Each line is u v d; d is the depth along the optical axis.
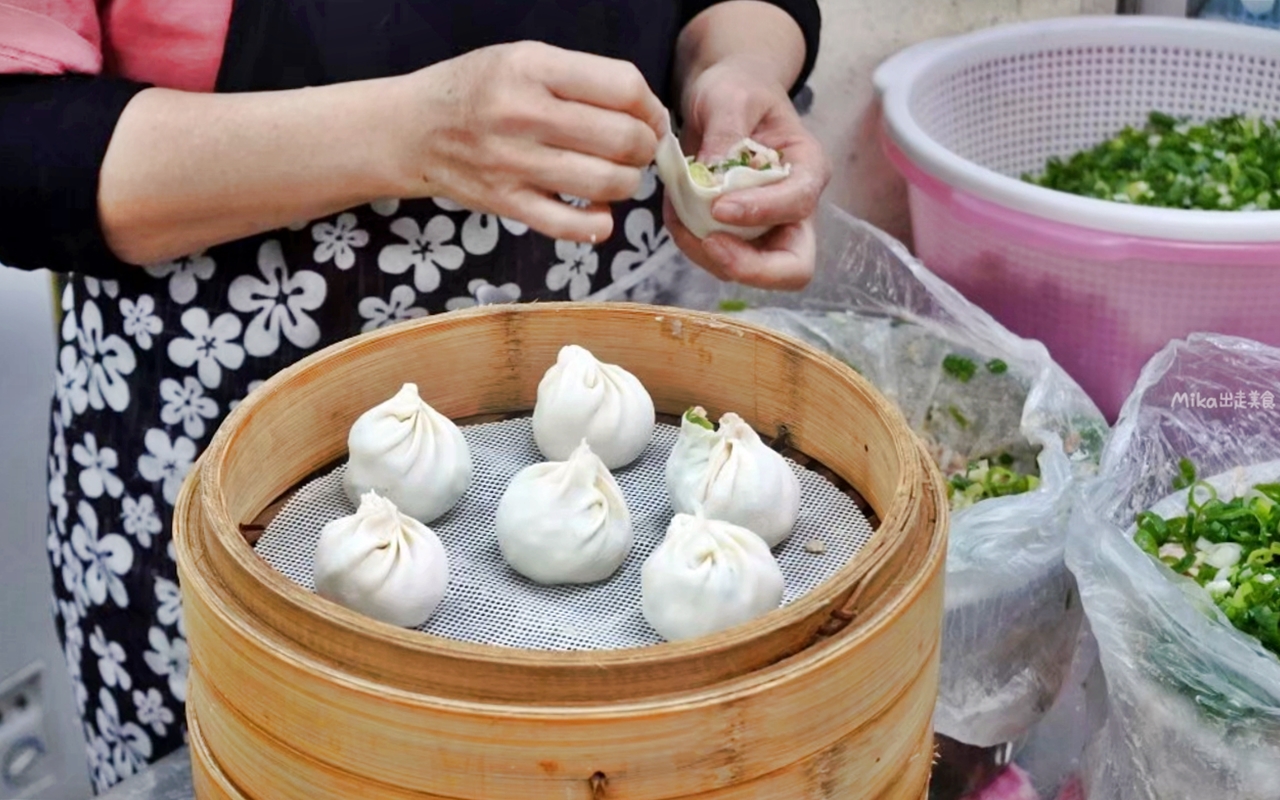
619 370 0.85
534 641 0.70
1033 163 1.72
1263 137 1.60
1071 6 1.77
